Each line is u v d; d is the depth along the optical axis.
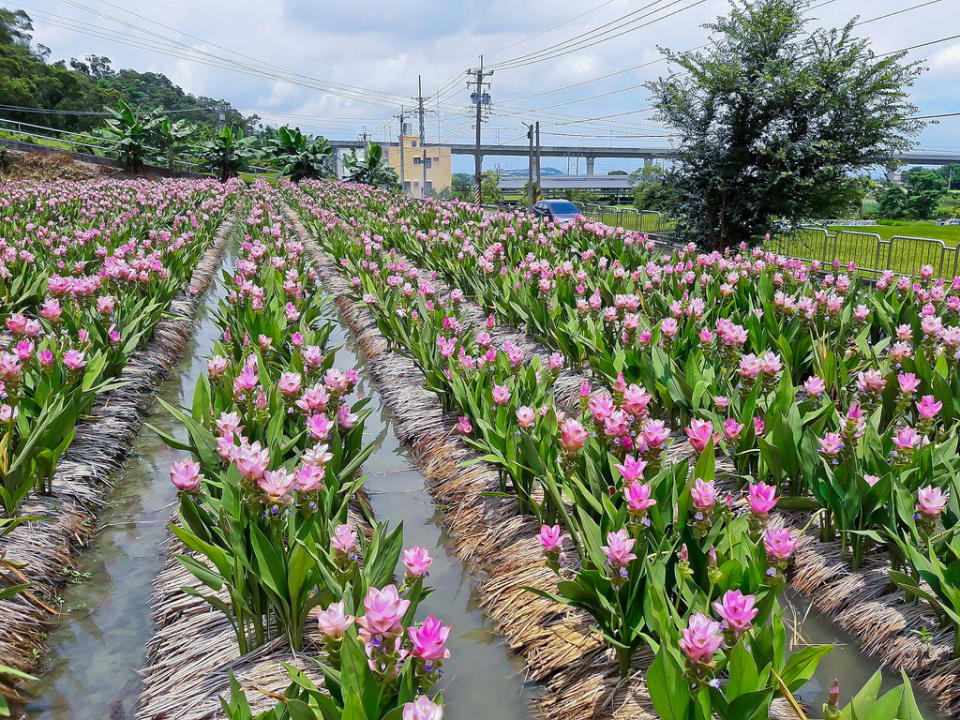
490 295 8.19
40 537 3.96
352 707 1.90
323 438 3.55
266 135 46.50
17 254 8.78
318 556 2.85
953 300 6.21
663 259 10.30
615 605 2.76
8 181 28.73
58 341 5.62
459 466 4.95
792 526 3.95
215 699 2.79
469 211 17.42
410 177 104.06
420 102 75.25
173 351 8.00
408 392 6.38
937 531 3.39
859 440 3.74
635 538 2.73
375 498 4.95
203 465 3.76
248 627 3.23
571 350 6.13
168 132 36.00
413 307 7.26
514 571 3.76
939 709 2.91
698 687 2.05
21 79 63.28
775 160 15.14
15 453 4.06
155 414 6.38
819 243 15.28
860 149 14.75
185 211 18.52
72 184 24.12
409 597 2.49
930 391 4.64
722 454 4.70
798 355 5.55
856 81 14.35
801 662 2.26
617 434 3.32
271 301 6.71
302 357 5.23
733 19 15.56
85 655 3.35
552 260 10.11
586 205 25.83
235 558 2.87
